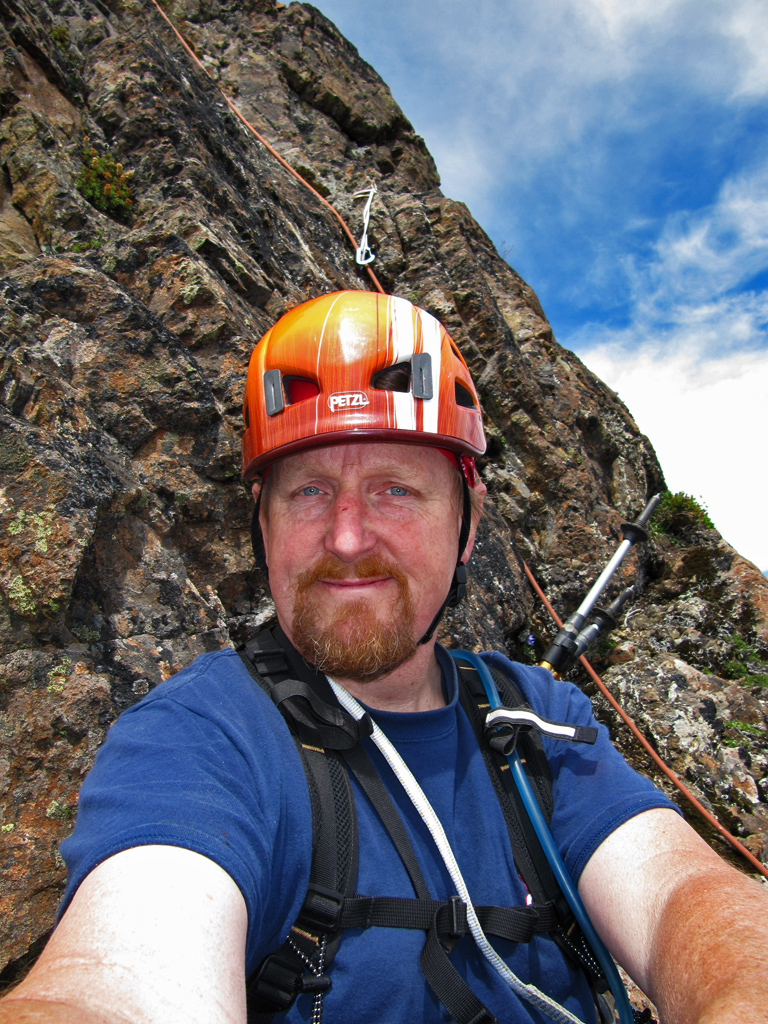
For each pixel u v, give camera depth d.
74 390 0.99
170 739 0.39
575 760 0.50
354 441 0.50
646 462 2.99
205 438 1.11
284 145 2.77
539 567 2.04
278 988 0.38
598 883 0.44
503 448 2.19
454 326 2.36
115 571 0.87
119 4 2.45
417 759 0.47
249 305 1.52
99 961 0.29
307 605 0.48
